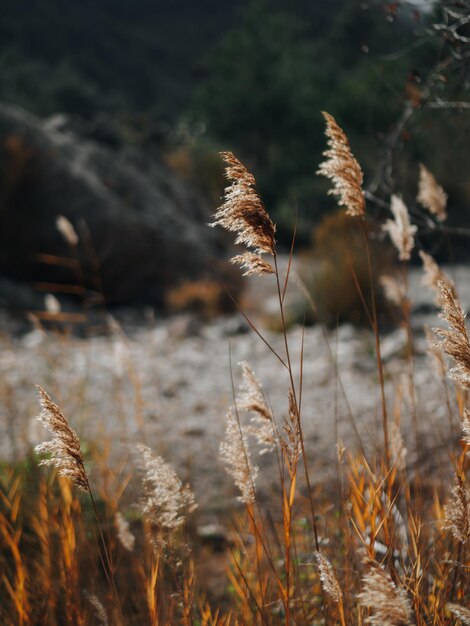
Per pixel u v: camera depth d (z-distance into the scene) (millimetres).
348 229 9680
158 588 2217
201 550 3242
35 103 50875
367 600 1333
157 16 109125
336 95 22219
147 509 1840
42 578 2643
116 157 14516
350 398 5625
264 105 24750
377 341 1995
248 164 22594
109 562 2023
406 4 3369
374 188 3811
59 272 11352
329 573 1622
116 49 94812
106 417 5375
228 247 14164
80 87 55344
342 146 1801
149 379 6828
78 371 6656
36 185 11359
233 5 114875
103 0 104875
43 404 1632
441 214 2611
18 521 3062
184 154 19469
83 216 11508
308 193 19594
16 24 85000
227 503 3918
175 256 12133
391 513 2029
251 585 2316
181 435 5062
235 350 8375
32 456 3561
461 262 13969
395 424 2176
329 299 8992
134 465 3785
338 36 25875
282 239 17719
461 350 1559
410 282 10391
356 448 3297
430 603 1854
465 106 3473
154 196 13578
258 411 1785
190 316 9914
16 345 7852
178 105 89188
